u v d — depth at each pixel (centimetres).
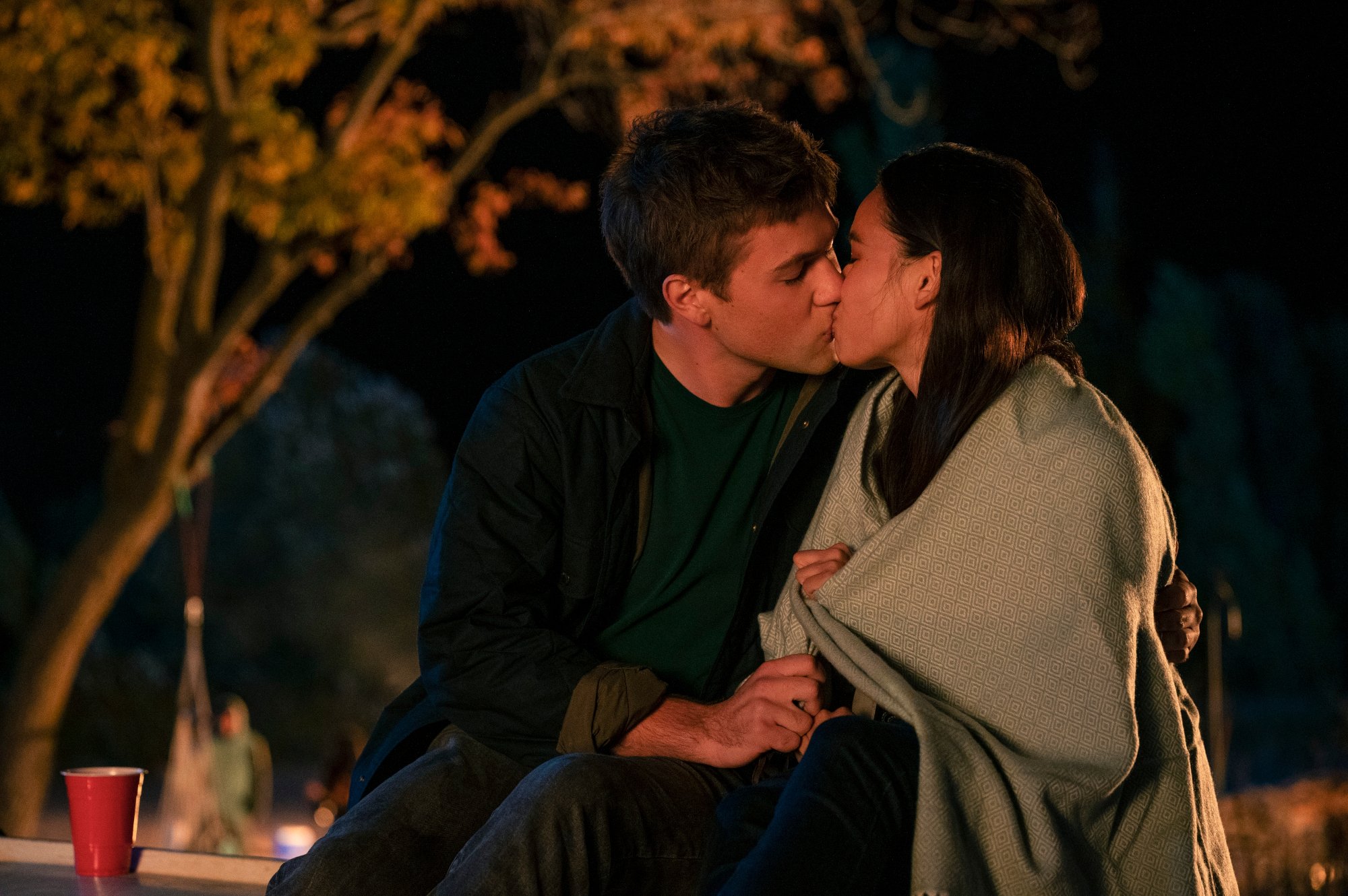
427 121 978
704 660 259
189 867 286
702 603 259
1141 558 199
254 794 1170
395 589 2011
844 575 212
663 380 255
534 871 204
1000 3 1080
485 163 1320
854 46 1059
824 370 245
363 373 2091
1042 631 197
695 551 257
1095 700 192
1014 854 189
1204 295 2127
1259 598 2027
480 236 1055
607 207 257
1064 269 214
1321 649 2045
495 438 250
